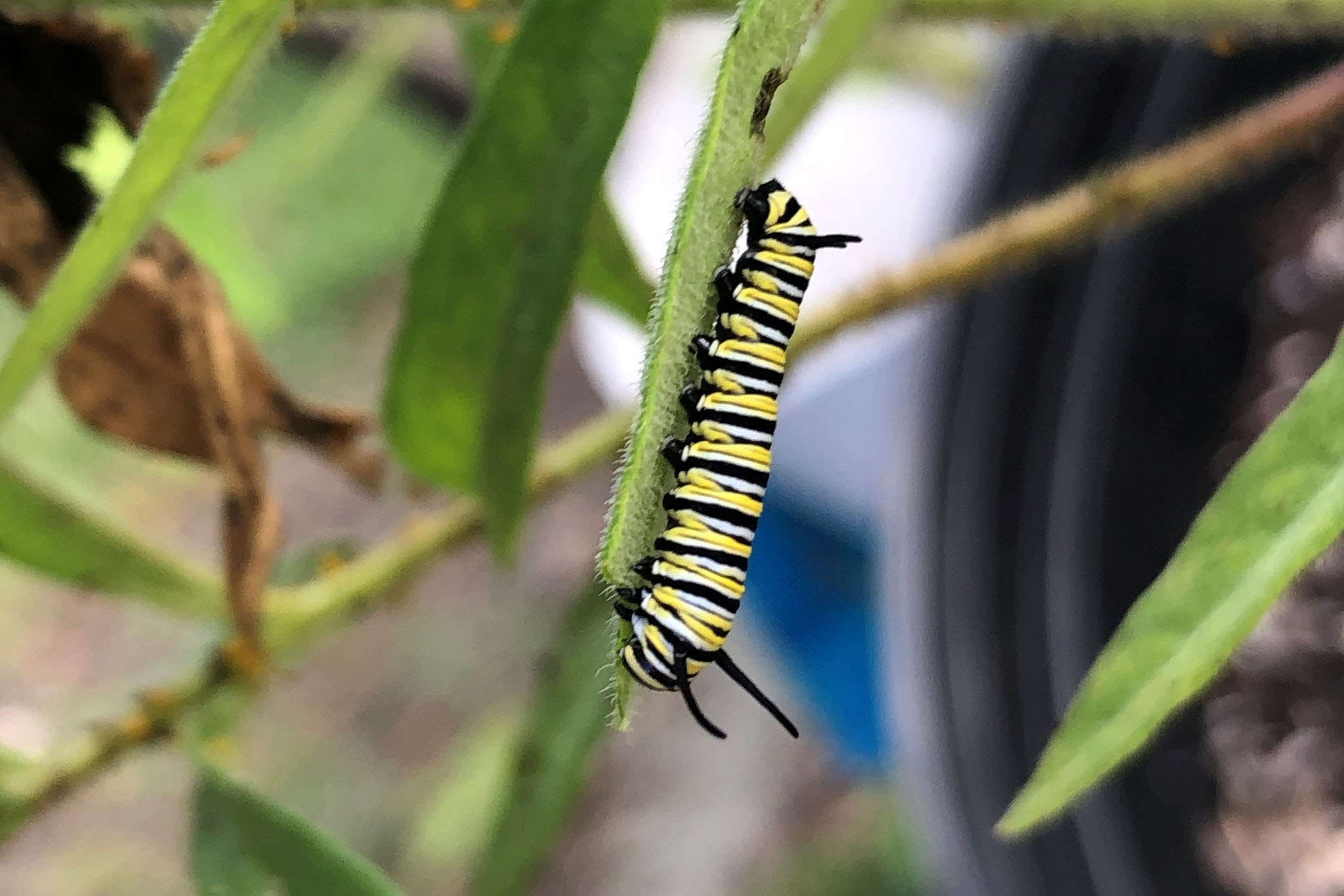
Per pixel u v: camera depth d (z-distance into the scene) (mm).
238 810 248
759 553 427
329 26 260
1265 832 288
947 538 298
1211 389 294
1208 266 296
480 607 494
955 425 300
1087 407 296
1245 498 226
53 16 250
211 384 256
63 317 239
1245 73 295
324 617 269
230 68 232
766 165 257
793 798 439
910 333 395
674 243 225
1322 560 290
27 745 405
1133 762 292
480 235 240
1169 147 294
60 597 497
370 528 495
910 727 298
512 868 279
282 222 455
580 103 234
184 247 255
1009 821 228
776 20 224
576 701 280
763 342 258
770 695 436
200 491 492
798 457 417
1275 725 290
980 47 365
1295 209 294
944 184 323
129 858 456
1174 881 288
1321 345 290
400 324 245
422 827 418
